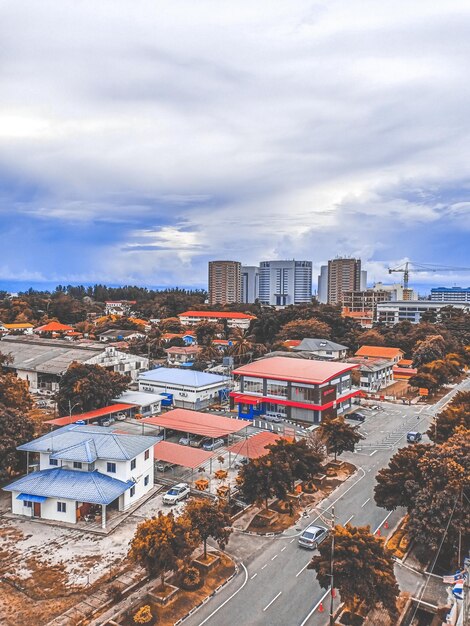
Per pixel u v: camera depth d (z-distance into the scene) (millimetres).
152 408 88375
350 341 156500
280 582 37344
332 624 32062
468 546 41156
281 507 50250
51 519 47000
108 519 46938
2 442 52438
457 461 42875
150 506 50188
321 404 82312
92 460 48844
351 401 97312
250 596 35562
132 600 34719
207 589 36250
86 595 35281
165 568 35094
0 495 52688
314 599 35312
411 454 46469
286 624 32625
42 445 52344
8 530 45031
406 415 89938
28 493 47188
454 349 137625
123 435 54188
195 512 38719
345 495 53344
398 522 47125
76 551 41312
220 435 64312
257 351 141000
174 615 33281
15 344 122062
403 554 41406
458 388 114062
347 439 60406
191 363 132625
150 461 54188
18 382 75562
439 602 35188
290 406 85625
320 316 172375
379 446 71250
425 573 38875
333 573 31625
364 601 32406
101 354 106000
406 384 119188
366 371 109375
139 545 34250
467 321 181875
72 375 80562
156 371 103250
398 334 160000
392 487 44156
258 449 59000
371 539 32969
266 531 45312
